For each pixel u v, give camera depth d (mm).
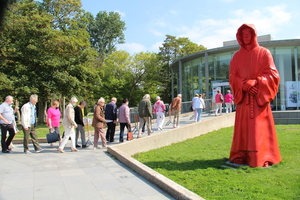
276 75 6633
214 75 28047
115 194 4793
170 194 4719
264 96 6562
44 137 13781
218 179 5664
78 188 5176
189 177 5973
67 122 9430
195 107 15555
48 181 5684
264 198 4379
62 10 29266
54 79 25016
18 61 24562
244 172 6176
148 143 10070
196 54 28688
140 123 11617
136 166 6363
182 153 8953
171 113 17172
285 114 17109
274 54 25406
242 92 6746
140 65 39969
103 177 5941
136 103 41406
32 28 23469
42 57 24172
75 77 25719
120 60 40031
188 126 12094
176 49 47500
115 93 39531
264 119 6707
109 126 11484
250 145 6570
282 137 10766
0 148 10664
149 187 5164
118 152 7973
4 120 9352
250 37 6777
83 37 29328
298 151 8148
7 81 21297
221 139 11172
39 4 28531
